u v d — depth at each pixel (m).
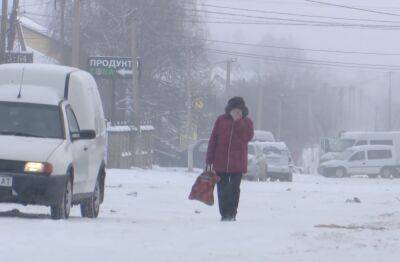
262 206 82.69
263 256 39.16
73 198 58.28
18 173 53.19
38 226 47.94
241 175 57.22
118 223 52.75
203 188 56.84
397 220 60.91
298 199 95.06
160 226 50.94
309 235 46.31
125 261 37.12
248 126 57.00
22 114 58.22
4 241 41.47
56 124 57.88
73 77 62.41
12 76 62.00
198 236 45.78
